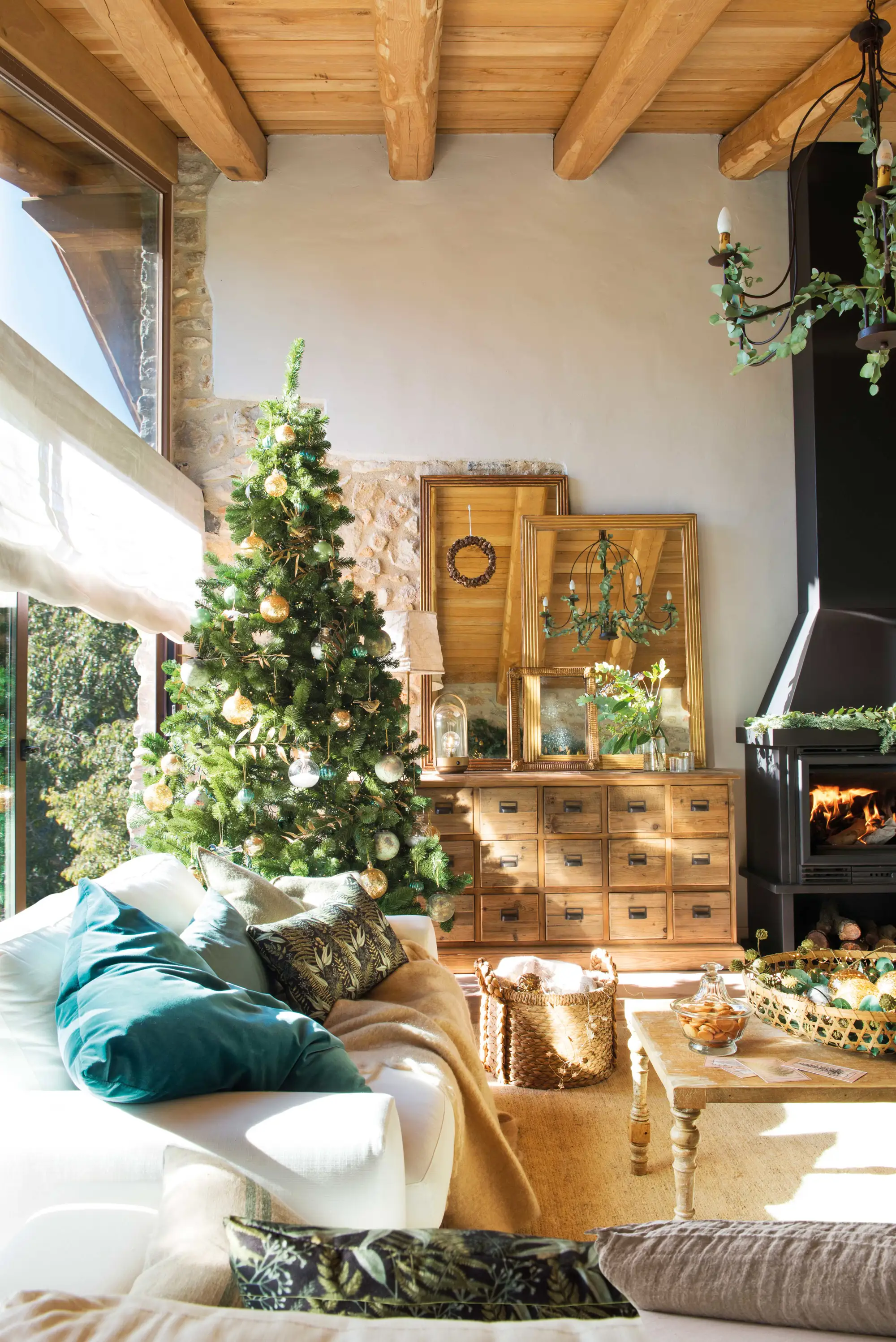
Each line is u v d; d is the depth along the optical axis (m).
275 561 3.41
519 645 4.53
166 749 3.46
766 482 4.70
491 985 3.23
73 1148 1.45
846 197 4.36
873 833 4.14
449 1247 0.83
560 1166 2.62
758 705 4.65
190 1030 1.53
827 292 2.52
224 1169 1.15
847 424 4.39
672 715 4.52
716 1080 2.05
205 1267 0.92
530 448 4.63
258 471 3.47
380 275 4.62
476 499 4.59
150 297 4.39
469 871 4.04
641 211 4.70
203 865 2.61
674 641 4.56
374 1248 0.82
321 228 4.62
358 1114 1.49
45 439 2.78
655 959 4.04
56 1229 1.24
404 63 3.56
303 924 2.41
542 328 4.65
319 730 3.34
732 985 3.95
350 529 4.56
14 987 1.63
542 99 4.31
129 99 4.03
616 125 4.10
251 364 4.58
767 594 4.68
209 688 3.33
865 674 4.29
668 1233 0.75
